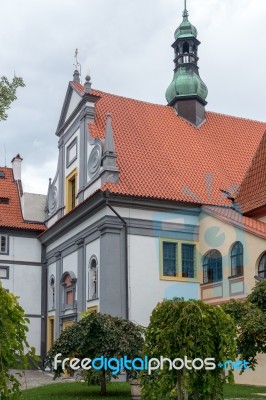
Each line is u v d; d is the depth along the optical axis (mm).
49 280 34719
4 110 15305
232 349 10328
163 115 33312
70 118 32500
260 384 20766
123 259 25672
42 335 34656
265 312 15398
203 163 30672
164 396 10547
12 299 8633
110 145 27156
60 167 33594
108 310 24953
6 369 8344
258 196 26281
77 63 33750
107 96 32438
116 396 18172
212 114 35250
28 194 37531
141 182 27125
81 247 28797
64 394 18844
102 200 25844
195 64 35281
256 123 35906
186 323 10102
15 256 35500
